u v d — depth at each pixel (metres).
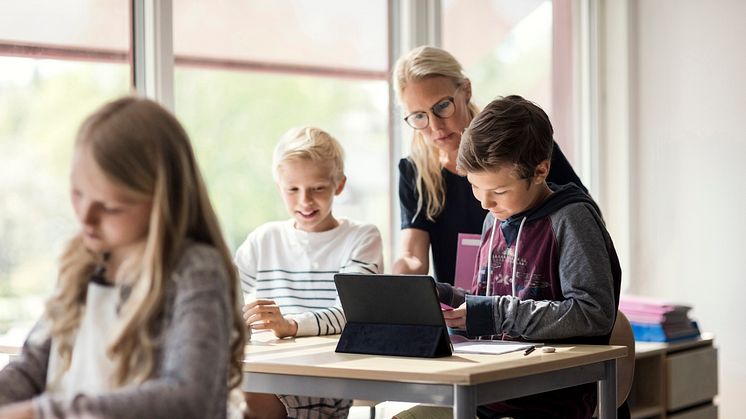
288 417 2.48
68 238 1.39
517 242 2.21
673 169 4.11
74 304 1.36
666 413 3.45
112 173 1.23
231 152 3.16
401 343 1.90
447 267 2.76
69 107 2.79
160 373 1.22
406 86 2.70
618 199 4.23
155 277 1.23
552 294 2.16
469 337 2.14
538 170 2.17
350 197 3.44
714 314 4.00
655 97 4.15
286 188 2.56
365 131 3.50
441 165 2.76
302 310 2.55
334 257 2.56
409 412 2.14
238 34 3.16
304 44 3.34
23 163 2.70
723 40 3.96
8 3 2.69
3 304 2.66
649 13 4.16
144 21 2.91
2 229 2.66
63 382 1.35
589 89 4.25
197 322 1.21
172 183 1.28
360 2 3.49
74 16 2.80
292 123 3.31
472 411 1.66
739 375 3.94
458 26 3.76
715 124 3.98
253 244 2.64
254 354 1.94
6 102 2.68
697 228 4.04
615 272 2.17
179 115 3.02
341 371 1.74
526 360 1.82
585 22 4.23
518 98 2.21
